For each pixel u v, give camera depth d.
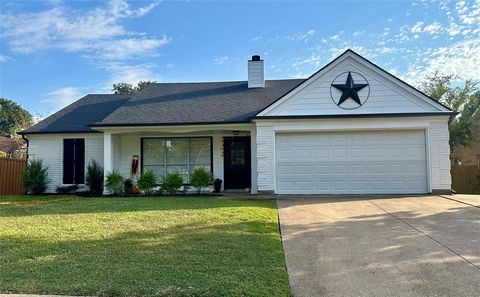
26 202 11.17
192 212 8.45
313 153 12.61
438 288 4.04
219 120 13.27
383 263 4.89
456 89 27.66
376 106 12.39
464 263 4.85
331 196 11.92
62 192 14.91
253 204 10.06
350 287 4.10
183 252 5.15
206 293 3.74
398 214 8.43
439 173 12.05
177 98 15.70
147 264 4.62
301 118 12.47
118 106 17.00
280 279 4.19
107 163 13.71
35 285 3.90
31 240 5.84
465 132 25.45
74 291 3.77
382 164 12.41
